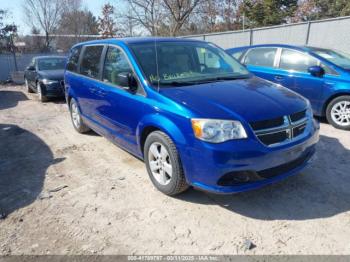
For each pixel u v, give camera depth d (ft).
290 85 21.62
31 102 35.53
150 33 85.51
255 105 10.72
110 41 15.64
